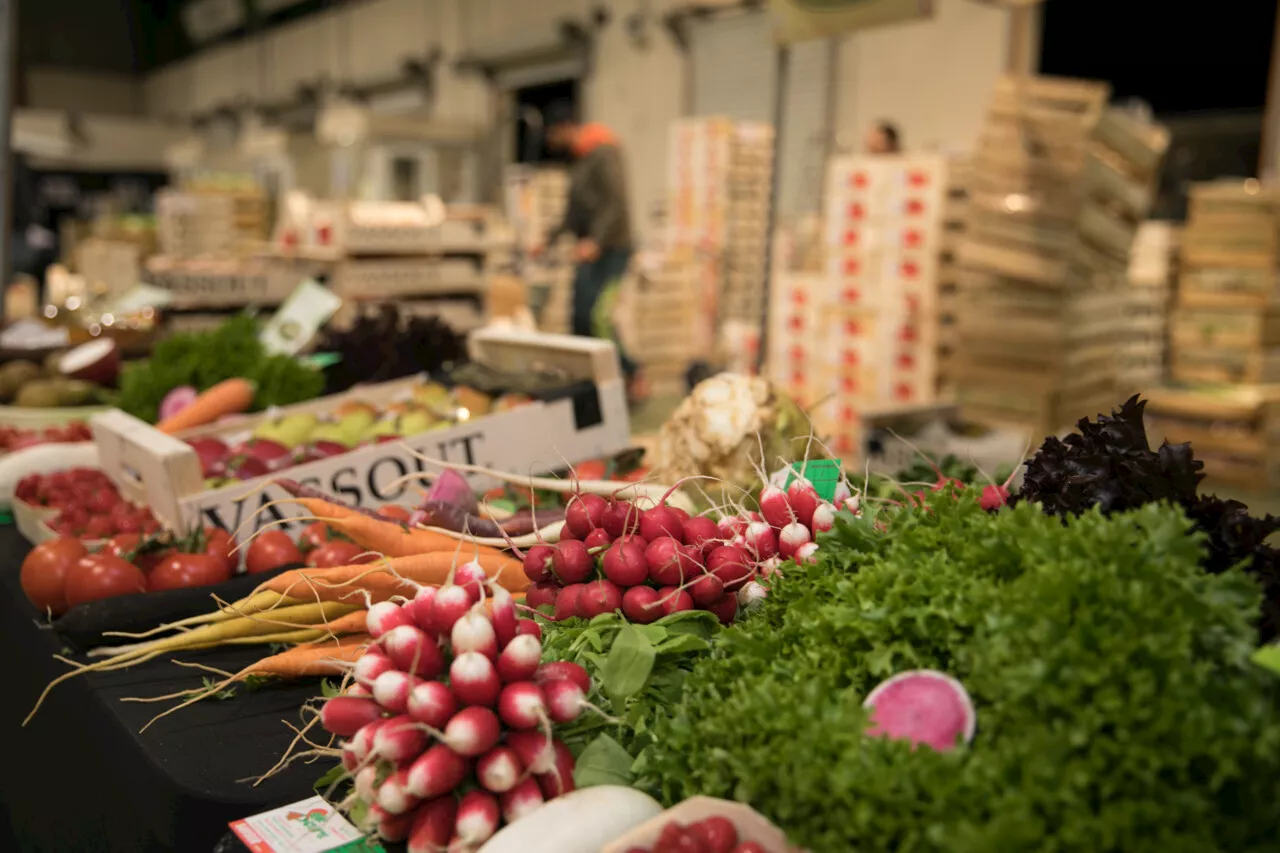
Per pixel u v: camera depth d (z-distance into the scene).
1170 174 7.87
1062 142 4.44
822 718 1.16
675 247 8.49
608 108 11.87
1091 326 4.77
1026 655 1.11
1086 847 0.97
